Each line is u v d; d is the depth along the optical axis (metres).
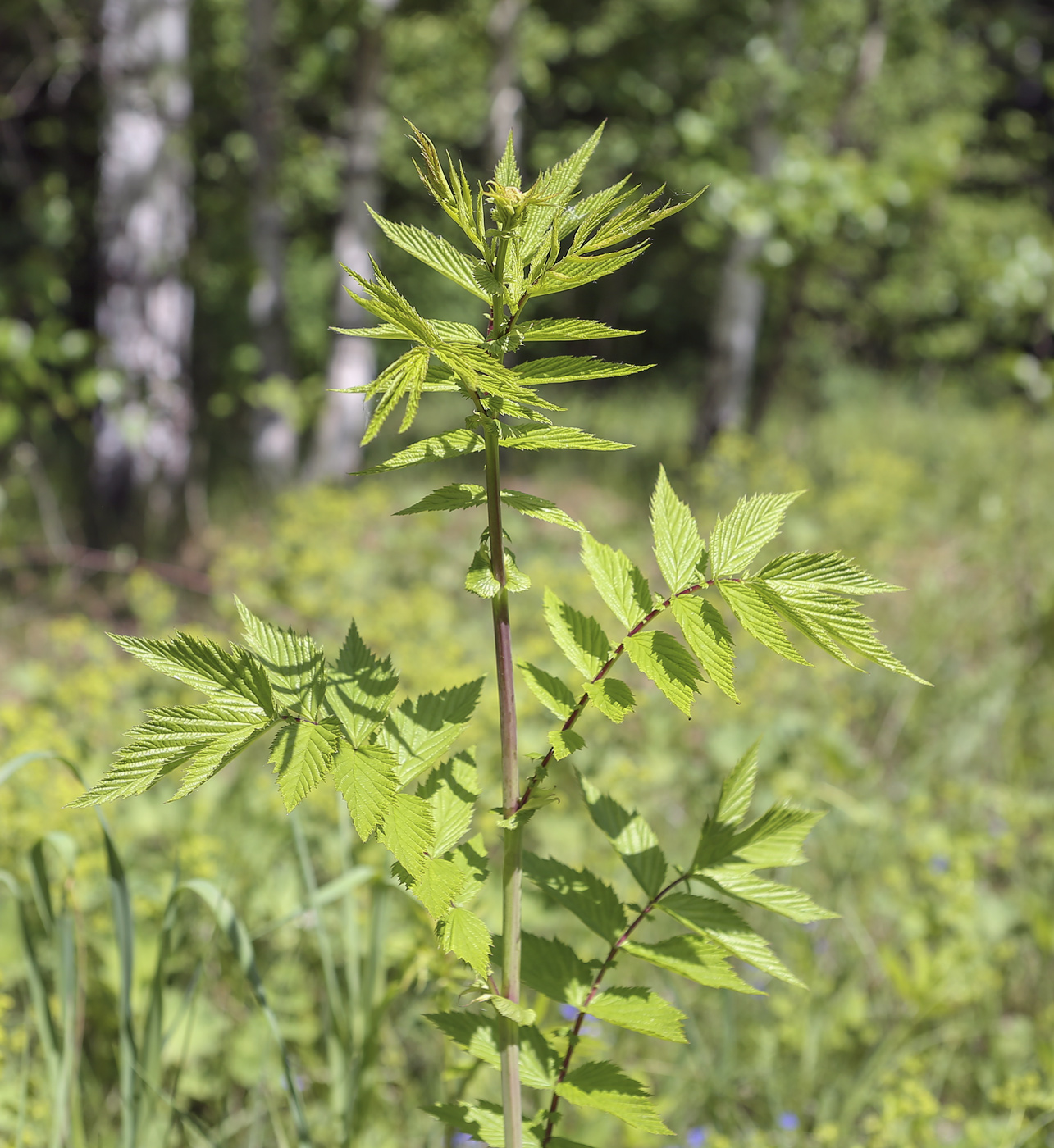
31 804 2.81
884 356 17.97
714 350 10.40
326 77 10.45
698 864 1.24
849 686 4.88
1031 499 7.99
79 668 5.03
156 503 7.68
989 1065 2.59
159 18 7.53
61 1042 1.99
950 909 2.81
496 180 0.98
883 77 12.71
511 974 1.09
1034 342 8.58
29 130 9.30
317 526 7.34
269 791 3.10
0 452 8.11
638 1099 1.16
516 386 0.86
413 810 0.92
